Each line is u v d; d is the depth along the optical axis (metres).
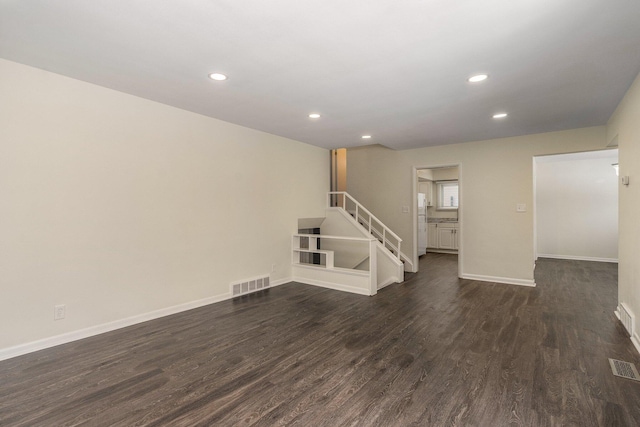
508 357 2.60
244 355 2.65
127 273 3.26
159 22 1.93
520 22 1.91
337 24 1.94
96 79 2.85
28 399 2.02
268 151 4.86
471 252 5.48
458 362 2.53
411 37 2.09
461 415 1.87
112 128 3.12
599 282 5.25
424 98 3.25
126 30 2.02
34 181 2.66
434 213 9.23
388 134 4.88
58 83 2.77
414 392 2.11
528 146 4.94
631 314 3.00
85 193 2.96
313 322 3.42
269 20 1.90
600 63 2.47
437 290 4.77
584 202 7.46
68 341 2.86
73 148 2.87
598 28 1.97
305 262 6.04
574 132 4.56
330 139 5.26
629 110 3.01
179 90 3.09
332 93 3.12
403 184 6.21
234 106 3.56
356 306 3.98
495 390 2.13
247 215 4.54
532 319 3.51
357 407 1.95
